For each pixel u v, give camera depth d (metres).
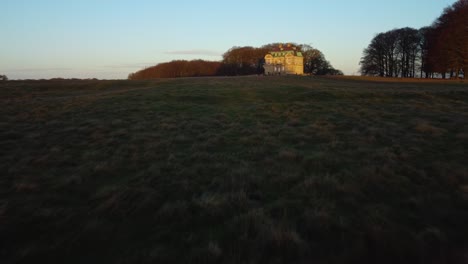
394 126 13.03
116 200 5.78
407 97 23.89
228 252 4.14
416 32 73.69
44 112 17.31
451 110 17.55
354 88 32.94
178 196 6.14
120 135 11.76
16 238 4.56
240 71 116.88
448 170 7.14
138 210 5.50
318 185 6.43
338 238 4.50
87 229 4.75
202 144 10.30
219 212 5.30
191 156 8.80
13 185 6.70
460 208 5.41
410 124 13.30
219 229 4.86
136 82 42.06
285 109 19.00
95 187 6.80
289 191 6.31
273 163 8.21
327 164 7.98
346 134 11.66
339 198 5.89
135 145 10.22
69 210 5.51
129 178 7.30
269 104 21.06
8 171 7.54
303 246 4.18
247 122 14.85
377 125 13.34
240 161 8.46
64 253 4.20
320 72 116.25
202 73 122.00
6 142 10.48
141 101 21.84
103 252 4.25
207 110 18.69
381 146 9.83
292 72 107.25
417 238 4.33
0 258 4.05
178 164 8.09
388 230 4.52
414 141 10.27
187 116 16.30
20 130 12.49
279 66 109.00
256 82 42.47
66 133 12.05
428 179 6.75
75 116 15.99
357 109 18.42
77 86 36.25
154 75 133.75
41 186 6.75
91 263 4.00
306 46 119.00
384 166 7.38
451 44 55.19
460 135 10.56
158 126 13.48
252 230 4.66
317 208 5.32
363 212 5.27
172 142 10.81
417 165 7.79
